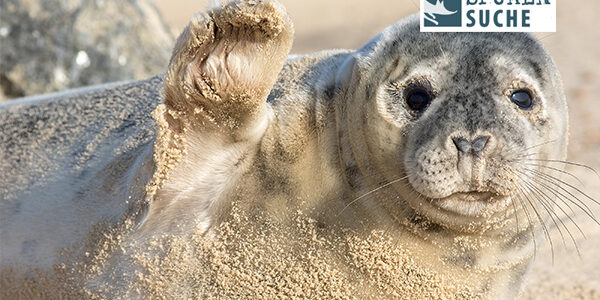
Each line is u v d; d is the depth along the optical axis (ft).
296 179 25.54
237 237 25.77
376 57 25.72
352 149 25.44
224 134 24.85
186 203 25.77
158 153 24.93
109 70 55.52
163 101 24.49
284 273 25.71
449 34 25.04
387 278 25.58
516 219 25.39
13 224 29.84
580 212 46.06
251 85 23.39
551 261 39.96
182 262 26.09
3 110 33.42
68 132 31.42
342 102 26.00
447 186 23.59
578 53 88.58
